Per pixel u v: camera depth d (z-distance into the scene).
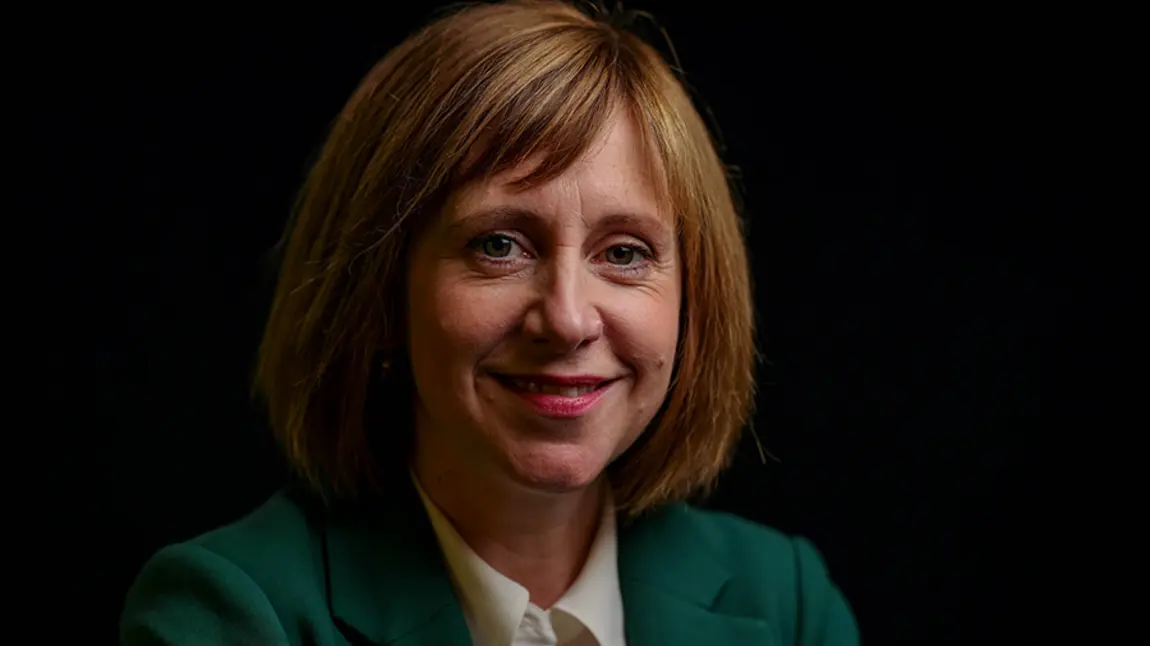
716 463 1.58
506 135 1.32
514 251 1.34
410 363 1.46
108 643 2.10
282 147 2.17
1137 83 2.25
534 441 1.35
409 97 1.38
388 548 1.47
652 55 1.45
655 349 1.38
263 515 1.50
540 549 1.50
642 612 1.53
